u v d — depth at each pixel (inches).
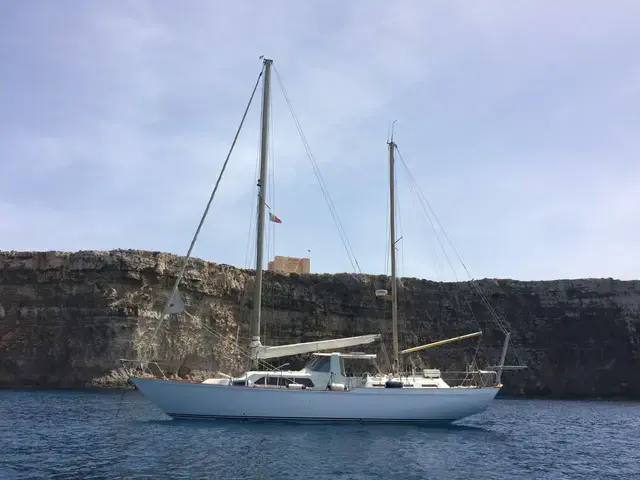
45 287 2709.2
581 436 1375.5
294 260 3661.4
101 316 2593.5
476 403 1224.2
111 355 2534.5
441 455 964.0
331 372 1210.0
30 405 1627.7
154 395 1111.0
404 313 3415.4
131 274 2650.1
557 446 1176.2
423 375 1321.4
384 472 813.2
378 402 1170.0
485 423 1584.6
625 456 1078.4
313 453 910.4
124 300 2618.1
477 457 970.7
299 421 1137.4
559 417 1924.2
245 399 1119.0
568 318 3454.7
